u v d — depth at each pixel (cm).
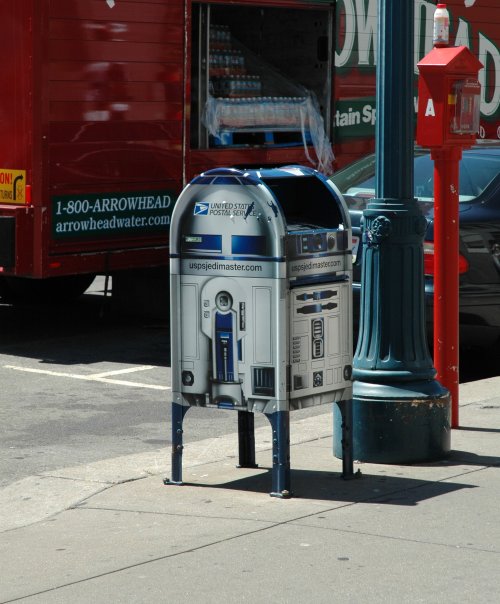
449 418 797
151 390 1065
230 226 698
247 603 548
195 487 740
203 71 1357
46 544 640
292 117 1455
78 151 1220
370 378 784
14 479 789
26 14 1177
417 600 549
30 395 1041
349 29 1494
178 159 1317
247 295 699
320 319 717
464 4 1628
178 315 723
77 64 1210
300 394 711
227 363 712
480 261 1055
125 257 1278
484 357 1155
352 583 570
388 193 780
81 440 894
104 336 1316
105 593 564
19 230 1196
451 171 843
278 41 1484
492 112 1697
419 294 788
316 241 708
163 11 1281
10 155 1205
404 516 671
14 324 1389
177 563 601
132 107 1263
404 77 774
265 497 713
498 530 647
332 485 735
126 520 676
